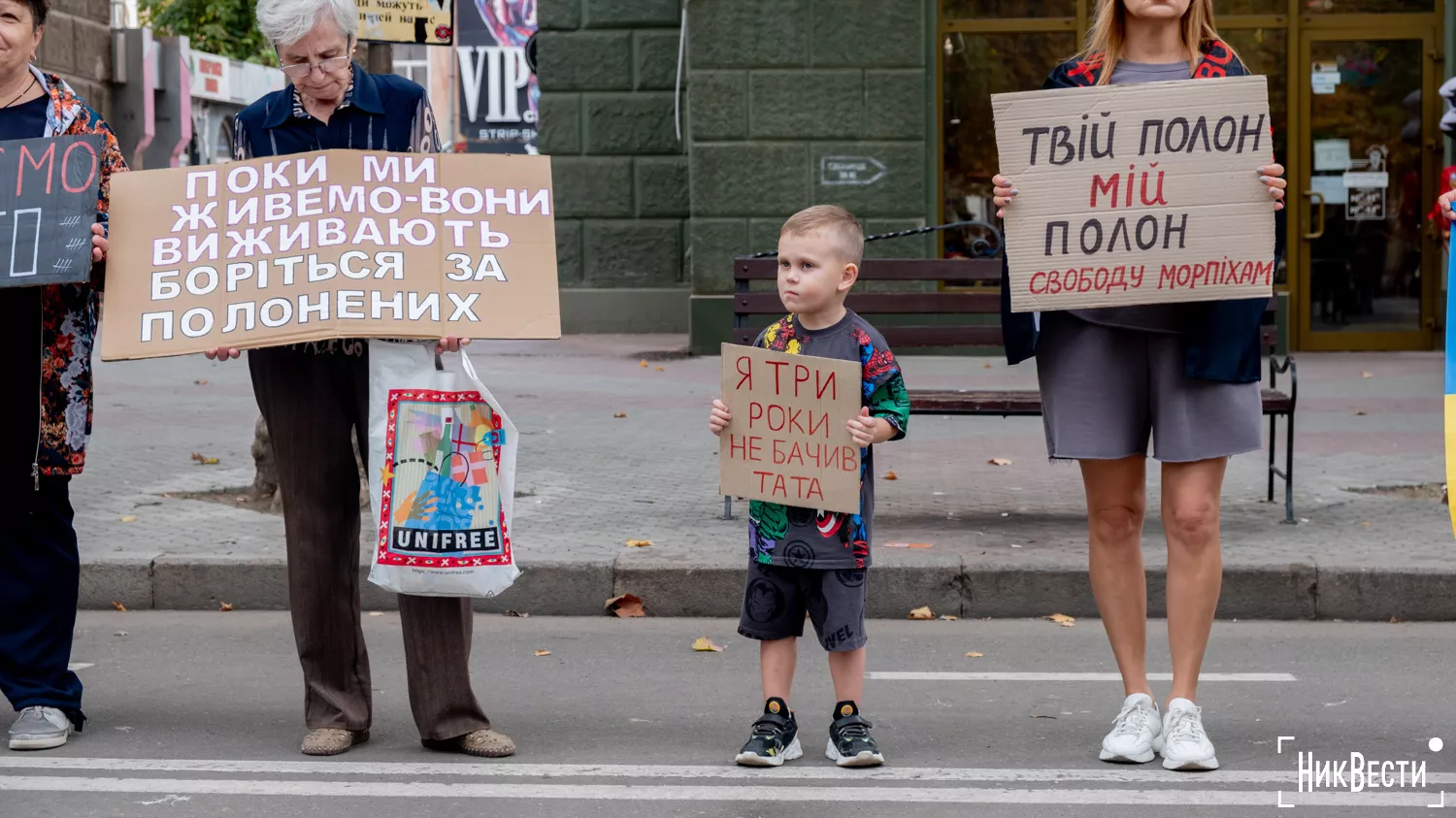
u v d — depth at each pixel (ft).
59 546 14.98
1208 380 13.85
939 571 20.62
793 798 13.38
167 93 68.03
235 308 13.67
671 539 22.25
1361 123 45.09
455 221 13.89
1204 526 14.08
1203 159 13.78
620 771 14.12
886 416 13.83
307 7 13.53
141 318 13.76
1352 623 20.29
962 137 45.06
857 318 14.23
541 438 31.01
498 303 13.74
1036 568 20.56
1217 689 17.13
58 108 14.46
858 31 43.62
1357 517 23.52
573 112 50.72
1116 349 14.08
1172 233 13.79
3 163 14.07
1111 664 18.28
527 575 20.84
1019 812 12.98
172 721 15.79
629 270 51.21
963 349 45.11
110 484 26.04
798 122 43.98
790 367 13.92
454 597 14.33
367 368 14.05
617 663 18.39
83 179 14.01
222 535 22.44
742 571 20.63
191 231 13.96
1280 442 29.84
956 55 44.86
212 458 28.30
